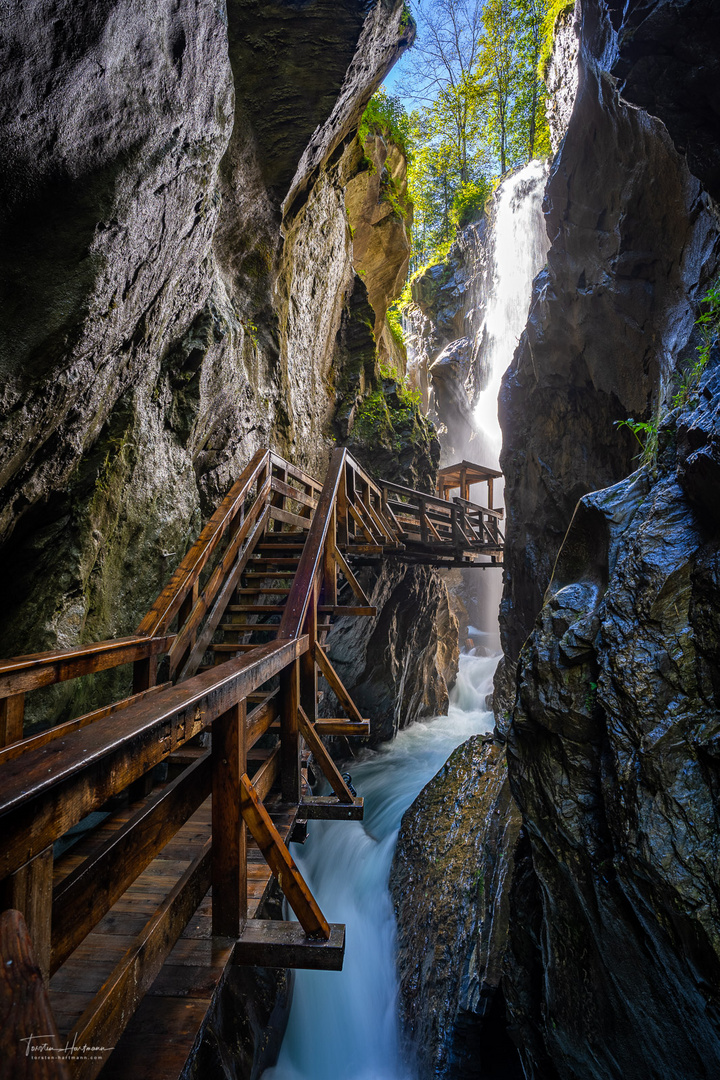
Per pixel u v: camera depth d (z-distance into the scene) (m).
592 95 6.56
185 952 2.11
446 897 6.67
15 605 4.31
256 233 8.35
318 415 11.77
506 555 11.18
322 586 5.80
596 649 3.47
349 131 10.48
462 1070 5.32
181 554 5.98
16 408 3.61
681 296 5.71
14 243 3.40
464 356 25.53
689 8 3.38
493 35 25.19
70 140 3.33
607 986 3.37
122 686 5.05
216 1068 4.77
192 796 2.12
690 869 2.65
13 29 2.79
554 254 8.70
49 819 1.16
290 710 3.64
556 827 3.51
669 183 5.77
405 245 16.00
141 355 4.90
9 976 0.81
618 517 3.94
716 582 3.01
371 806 10.02
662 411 5.29
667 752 2.91
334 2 7.83
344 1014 6.59
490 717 15.82
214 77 4.54
